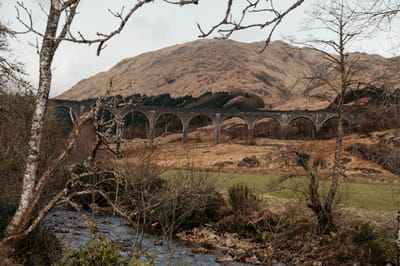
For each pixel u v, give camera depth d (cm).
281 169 4103
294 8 334
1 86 1897
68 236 1194
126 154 1185
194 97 18838
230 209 2136
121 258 609
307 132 10012
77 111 7938
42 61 621
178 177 1648
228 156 6228
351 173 4006
